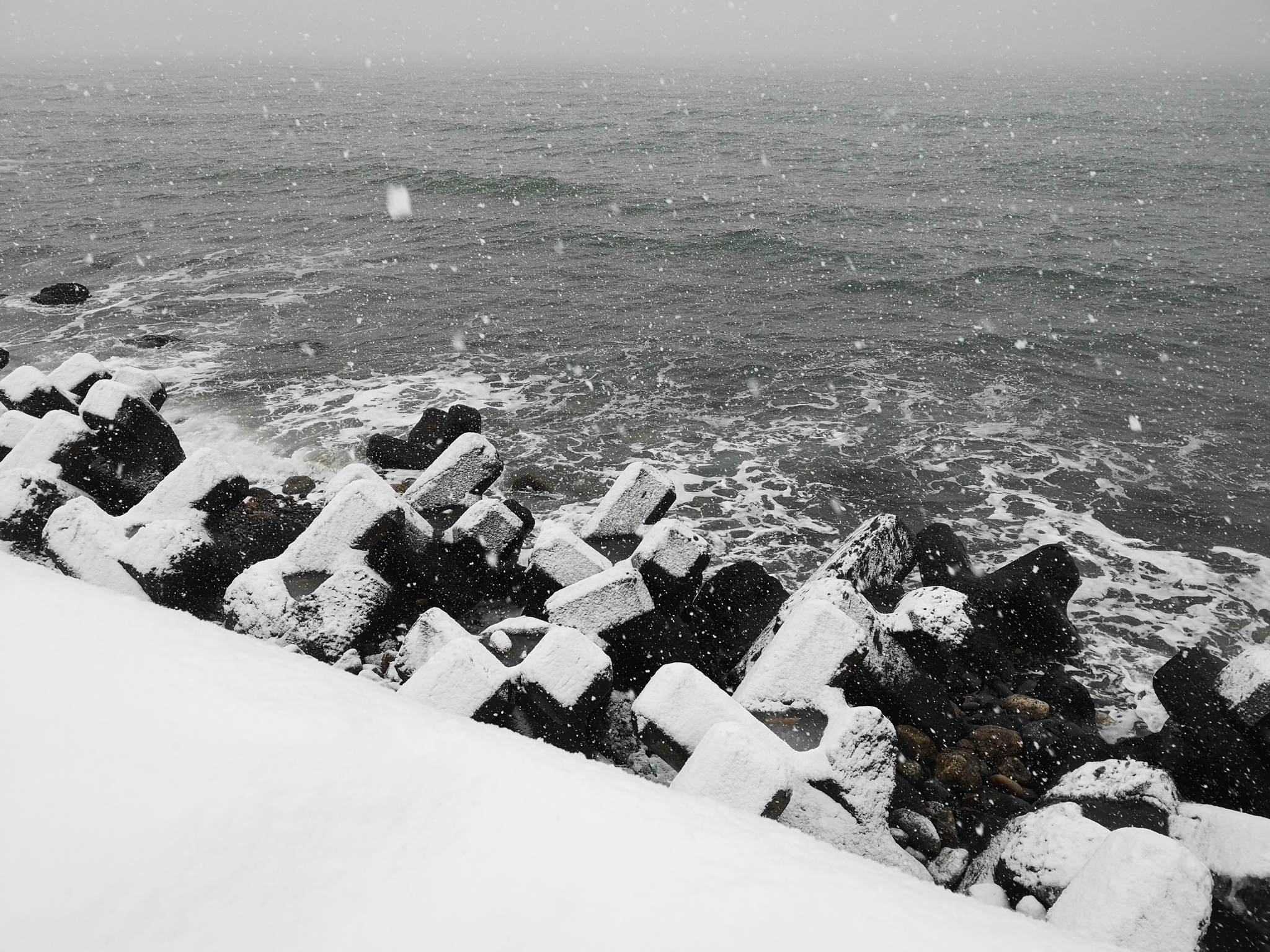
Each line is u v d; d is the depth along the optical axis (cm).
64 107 9300
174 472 922
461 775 322
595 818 309
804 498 1380
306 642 751
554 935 267
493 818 306
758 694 673
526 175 4406
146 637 374
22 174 4584
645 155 5678
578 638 631
